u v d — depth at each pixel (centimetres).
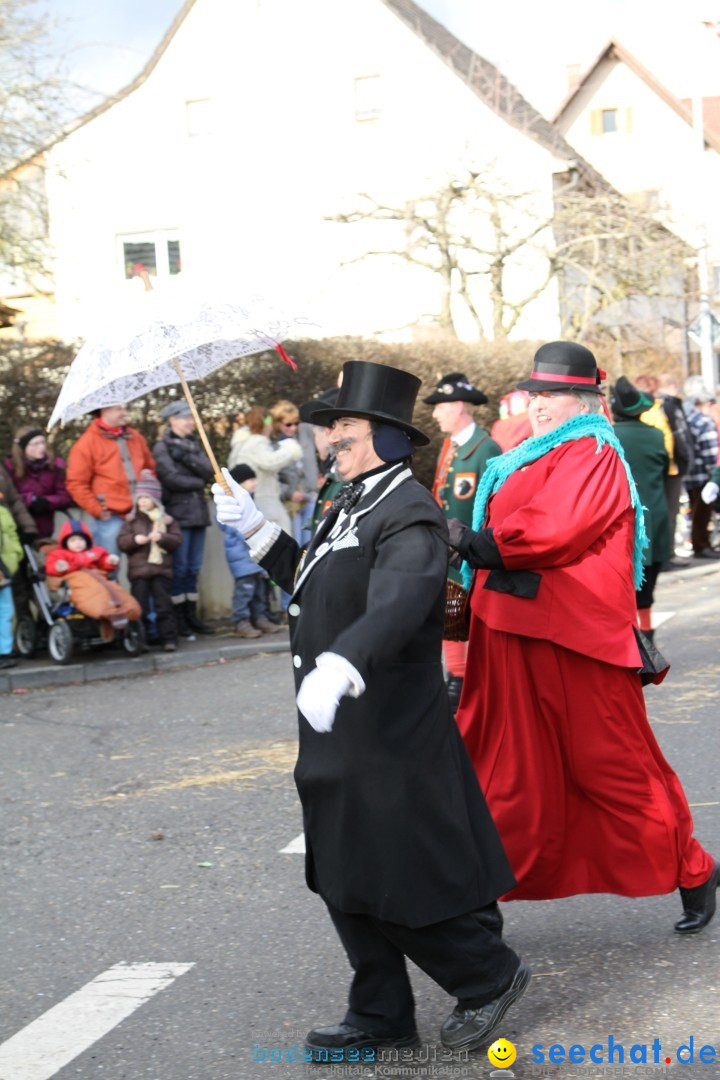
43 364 1077
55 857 546
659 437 779
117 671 958
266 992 404
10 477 960
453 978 342
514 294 2708
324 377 1262
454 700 718
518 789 408
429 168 2766
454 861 334
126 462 991
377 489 341
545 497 403
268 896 489
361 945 352
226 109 2817
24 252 1472
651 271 2216
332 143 2817
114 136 2816
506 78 2797
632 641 404
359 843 330
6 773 686
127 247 2822
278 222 2828
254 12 2805
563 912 454
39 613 1001
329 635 338
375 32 2784
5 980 424
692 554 1548
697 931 427
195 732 761
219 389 1193
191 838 562
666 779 418
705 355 2086
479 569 419
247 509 379
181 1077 352
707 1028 362
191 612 1085
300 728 345
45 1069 360
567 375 419
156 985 413
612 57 3800
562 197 2259
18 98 1358
